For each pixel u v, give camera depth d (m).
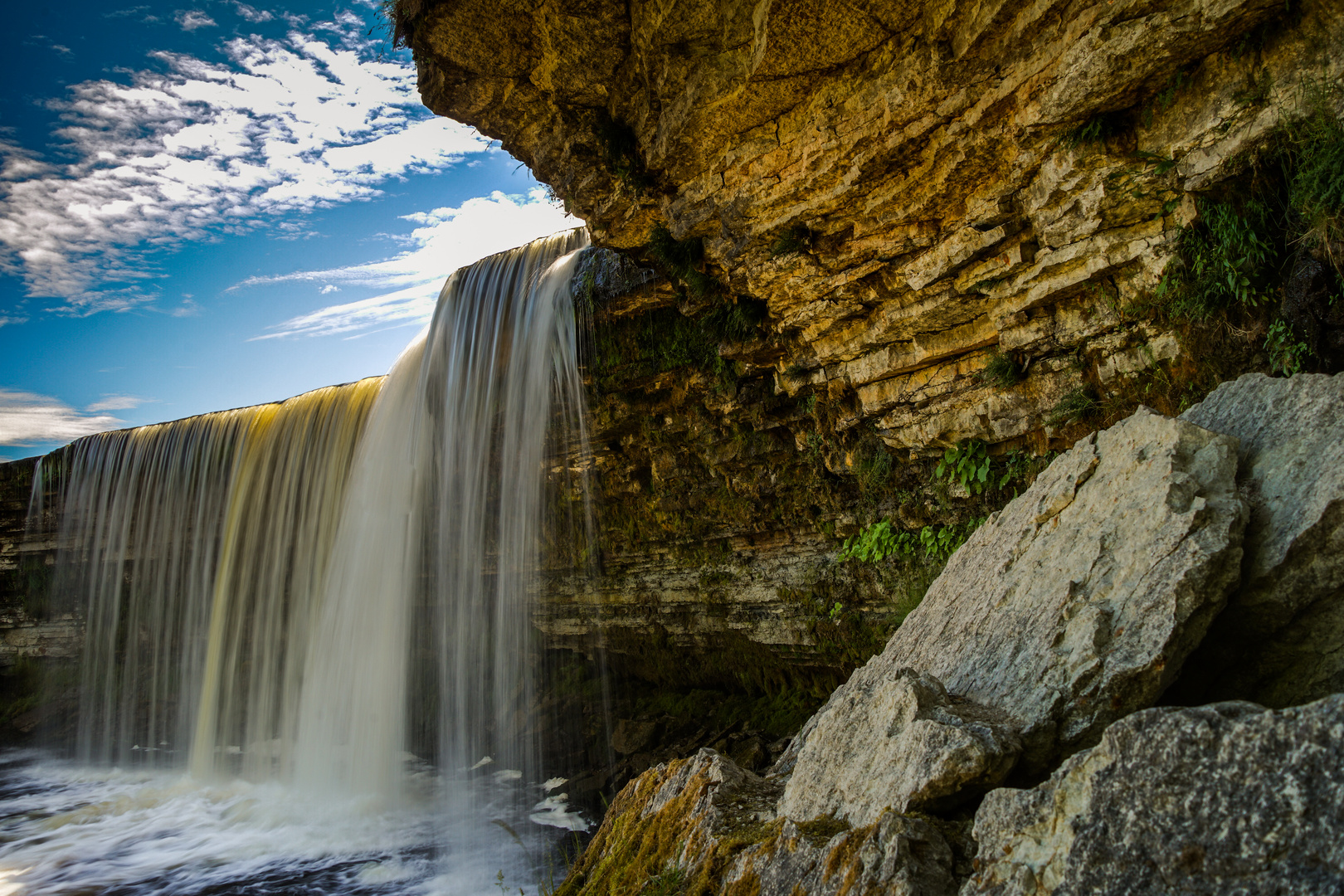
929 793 3.09
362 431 14.48
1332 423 3.21
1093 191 5.16
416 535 13.02
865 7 5.08
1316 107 4.14
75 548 20.16
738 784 4.63
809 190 6.29
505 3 5.91
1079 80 4.70
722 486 10.54
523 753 12.73
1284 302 4.65
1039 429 6.62
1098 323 5.78
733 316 8.40
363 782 12.78
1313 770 2.04
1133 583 3.21
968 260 6.11
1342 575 2.90
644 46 5.96
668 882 4.07
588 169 7.28
